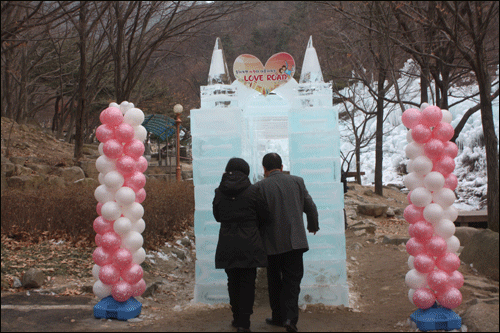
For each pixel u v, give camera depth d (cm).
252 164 583
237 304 406
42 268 565
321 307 504
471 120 2431
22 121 2297
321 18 1902
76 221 698
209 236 525
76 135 1600
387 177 2555
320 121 513
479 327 381
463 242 803
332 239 516
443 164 420
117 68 1552
